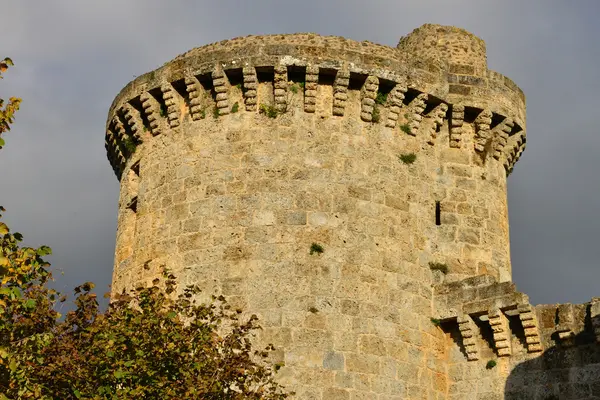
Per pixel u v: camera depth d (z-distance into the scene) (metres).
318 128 30.34
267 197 29.48
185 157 30.83
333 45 31.00
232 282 28.62
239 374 24.80
